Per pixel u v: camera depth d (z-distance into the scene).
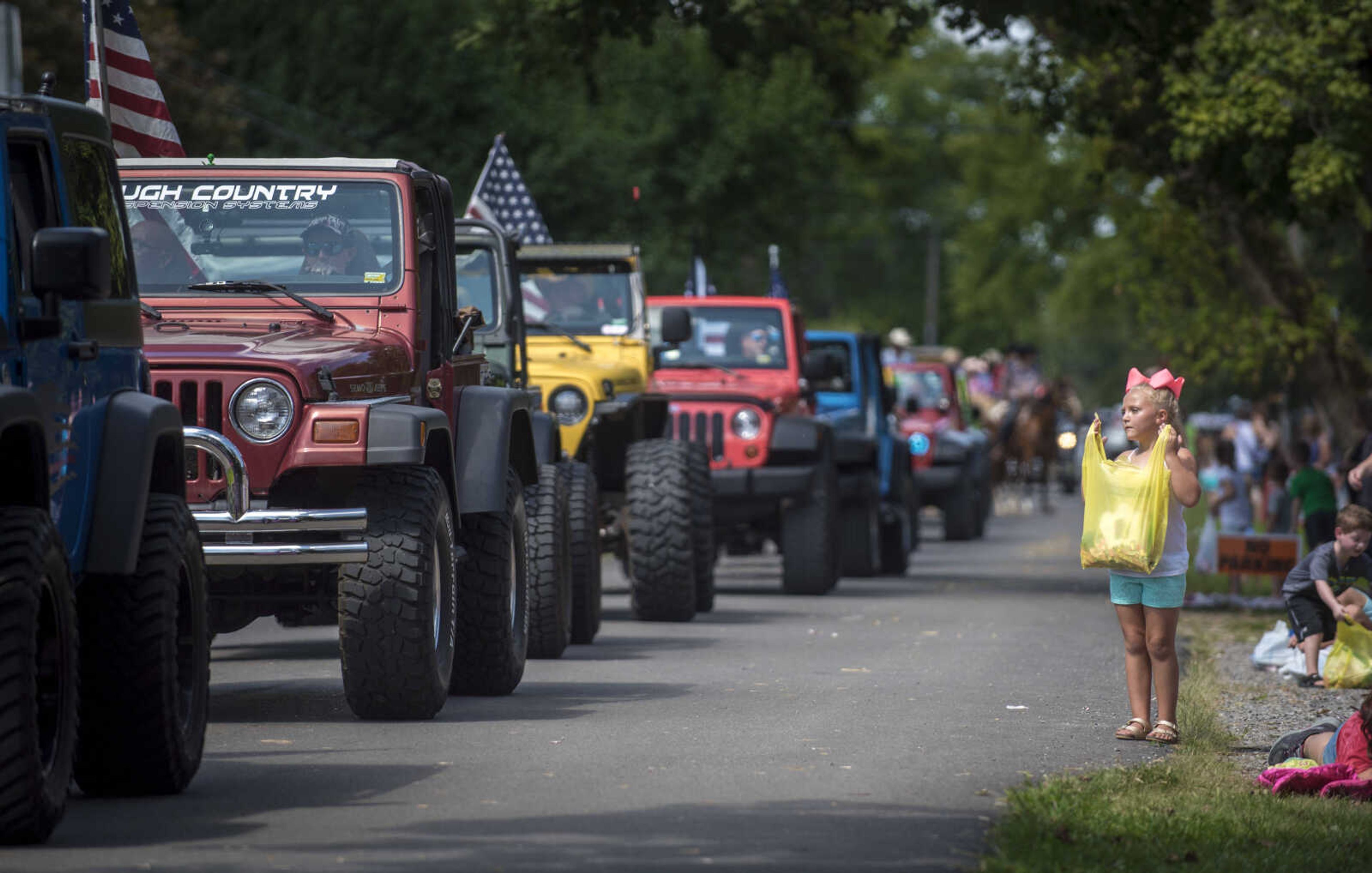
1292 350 78.94
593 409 43.97
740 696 30.47
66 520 20.20
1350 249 109.44
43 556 18.61
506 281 38.06
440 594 27.67
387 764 23.36
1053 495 137.75
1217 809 21.30
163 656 20.86
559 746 24.86
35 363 19.47
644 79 114.00
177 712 21.12
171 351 26.16
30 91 74.56
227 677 33.56
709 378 54.97
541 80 66.44
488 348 37.72
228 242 29.52
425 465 28.12
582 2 59.56
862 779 22.41
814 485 53.81
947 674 34.09
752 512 54.47
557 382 44.06
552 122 103.00
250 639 42.06
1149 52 58.28
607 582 63.31
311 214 29.61
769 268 122.31
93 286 18.95
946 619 46.72
